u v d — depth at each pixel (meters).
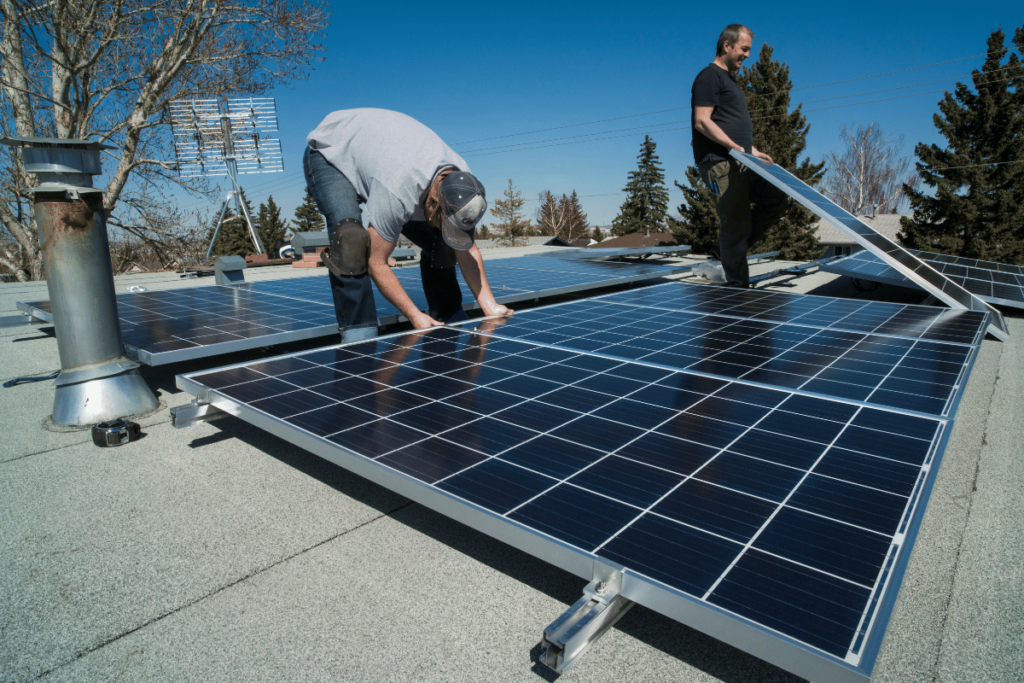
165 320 4.82
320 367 3.18
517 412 2.50
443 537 2.31
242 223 53.22
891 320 4.73
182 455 3.05
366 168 3.70
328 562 2.14
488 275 7.99
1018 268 9.85
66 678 1.61
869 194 50.75
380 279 4.03
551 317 4.82
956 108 28.52
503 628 1.81
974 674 1.60
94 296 3.44
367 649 1.72
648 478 1.90
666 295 6.13
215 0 17.97
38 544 2.24
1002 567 2.07
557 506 1.73
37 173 3.25
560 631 1.37
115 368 3.55
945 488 2.65
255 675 1.62
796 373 3.13
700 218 33.91
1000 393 3.92
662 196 64.81
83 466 2.91
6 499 2.58
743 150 6.78
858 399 2.68
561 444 2.17
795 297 6.00
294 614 1.87
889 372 3.14
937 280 5.84
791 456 2.06
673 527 1.61
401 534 2.33
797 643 1.17
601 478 1.90
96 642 1.74
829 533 1.57
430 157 3.60
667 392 2.78
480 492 1.81
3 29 15.99
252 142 24.47
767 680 1.61
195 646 1.73
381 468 1.97
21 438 3.27
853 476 1.91
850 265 7.77
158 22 17.30
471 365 3.24
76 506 2.52
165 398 4.00
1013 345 5.21
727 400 2.66
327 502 2.57
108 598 1.94
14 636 1.76
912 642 1.72
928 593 1.94
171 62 18.50
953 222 28.83
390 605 1.91
